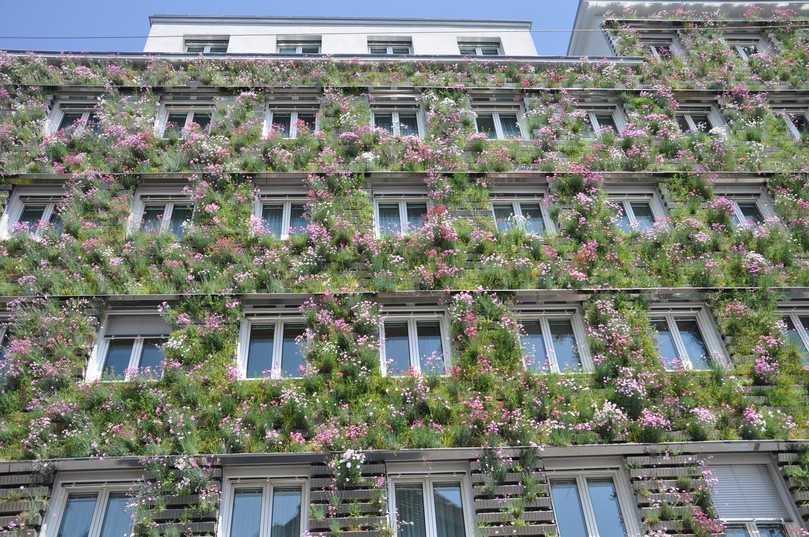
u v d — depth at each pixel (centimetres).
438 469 1277
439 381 1388
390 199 1780
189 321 1443
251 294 1498
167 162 1745
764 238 1673
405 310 1527
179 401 1331
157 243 1578
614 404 1362
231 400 1333
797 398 1395
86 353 1395
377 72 2061
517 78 2073
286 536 1227
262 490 1273
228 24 2327
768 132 1991
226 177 1727
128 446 1255
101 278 1492
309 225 1670
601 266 1606
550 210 1741
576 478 1305
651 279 1577
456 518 1255
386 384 1383
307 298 1509
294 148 1833
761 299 1553
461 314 1478
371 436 1288
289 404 1327
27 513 1174
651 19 2345
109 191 1684
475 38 2381
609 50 2283
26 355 1360
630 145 1895
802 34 2312
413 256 1605
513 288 1541
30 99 1859
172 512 1187
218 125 1866
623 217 1786
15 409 1306
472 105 2033
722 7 2386
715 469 1314
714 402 1385
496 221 1766
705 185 1797
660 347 1527
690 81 2116
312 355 1417
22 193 1697
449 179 1778
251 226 1638
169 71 1975
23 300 1445
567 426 1316
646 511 1228
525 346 1507
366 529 1187
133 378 1369
